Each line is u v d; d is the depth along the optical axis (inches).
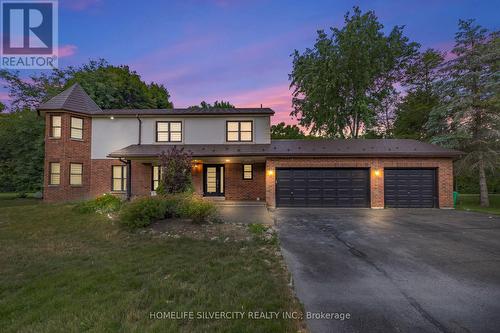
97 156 623.8
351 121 930.1
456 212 456.8
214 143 621.0
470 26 649.0
